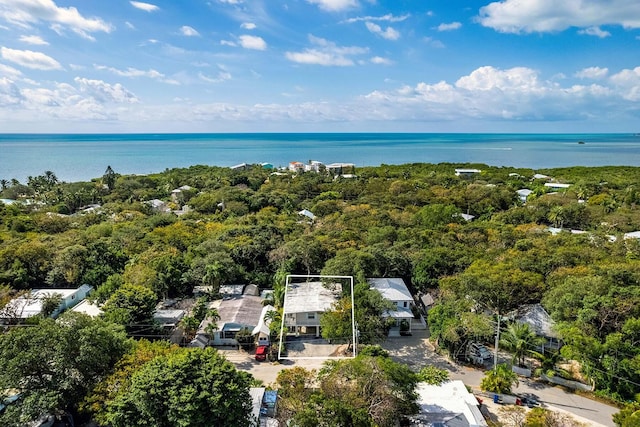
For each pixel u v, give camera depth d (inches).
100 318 1322.6
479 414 1058.7
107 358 1017.5
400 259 1924.2
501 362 1416.1
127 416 845.8
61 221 2824.8
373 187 4232.3
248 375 1051.3
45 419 1000.2
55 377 956.6
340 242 2132.1
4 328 1387.8
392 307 1541.6
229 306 1678.2
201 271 1850.4
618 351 1206.3
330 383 960.9
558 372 1326.3
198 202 3799.2
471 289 1492.4
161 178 5315.0
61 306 1679.4
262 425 972.6
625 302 1279.5
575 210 2910.9
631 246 2017.7
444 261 1850.4
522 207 3284.9
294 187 4411.9
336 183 4729.3
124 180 4906.5
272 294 1827.0
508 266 1627.7
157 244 2153.1
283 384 1039.0
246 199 3814.0
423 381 1163.9
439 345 1472.7
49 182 4741.6
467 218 3179.1
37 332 979.3
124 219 3102.9
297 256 1977.1
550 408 1161.4
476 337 1428.4
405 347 1509.6
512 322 1459.2
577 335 1248.2
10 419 894.4
